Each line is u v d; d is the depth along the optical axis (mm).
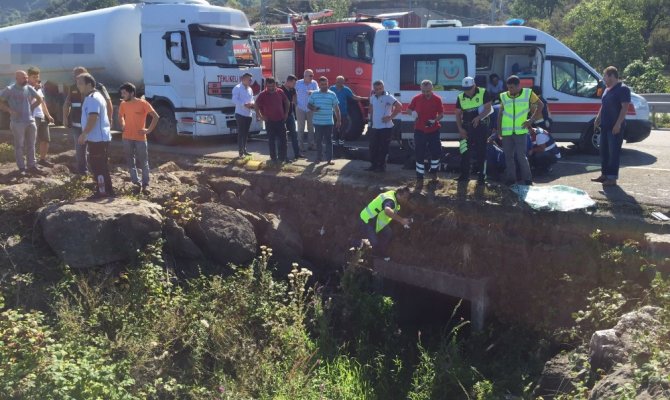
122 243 7926
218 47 13297
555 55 12062
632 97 12016
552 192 8453
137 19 14320
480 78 11992
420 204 8891
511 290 8172
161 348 7070
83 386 5762
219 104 13219
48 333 6293
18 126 9758
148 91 13508
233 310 7742
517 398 6676
